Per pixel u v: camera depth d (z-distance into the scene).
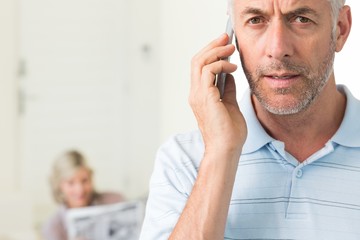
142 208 3.90
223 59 1.33
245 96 1.41
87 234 3.70
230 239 1.30
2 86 5.04
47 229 4.18
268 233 1.28
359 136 1.31
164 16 5.35
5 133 5.06
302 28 1.19
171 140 1.44
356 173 1.29
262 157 1.32
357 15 2.08
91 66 5.37
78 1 5.29
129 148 5.48
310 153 1.33
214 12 4.63
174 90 5.28
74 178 4.18
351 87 2.10
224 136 1.26
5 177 5.07
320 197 1.27
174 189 1.37
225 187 1.25
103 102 5.42
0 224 4.55
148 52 5.48
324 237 1.25
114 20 5.42
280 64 1.19
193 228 1.23
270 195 1.29
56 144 5.28
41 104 5.23
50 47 5.23
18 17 5.09
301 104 1.22
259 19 1.22
